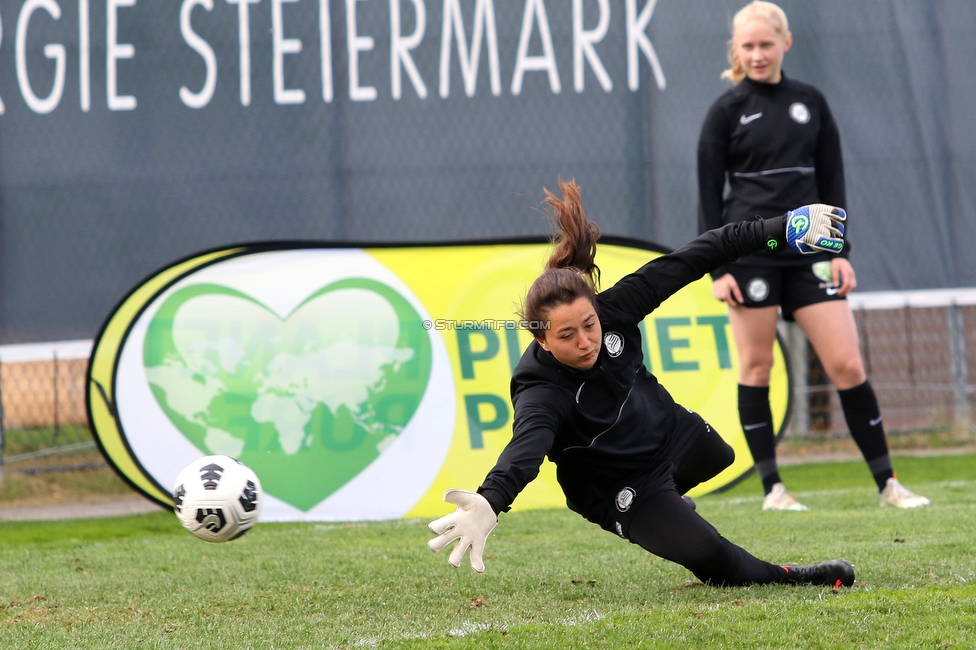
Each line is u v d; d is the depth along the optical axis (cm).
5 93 2194
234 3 2228
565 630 936
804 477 2241
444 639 923
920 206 2302
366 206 2256
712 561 1050
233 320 2011
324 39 2244
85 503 2161
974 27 2311
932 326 2520
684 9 2278
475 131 2269
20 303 2192
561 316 928
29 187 2198
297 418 1994
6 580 1316
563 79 2272
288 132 2242
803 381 2488
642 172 2280
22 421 2309
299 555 1455
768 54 1731
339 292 2042
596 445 1012
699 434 1095
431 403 2019
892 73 2298
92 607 1141
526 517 1797
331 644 927
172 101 2220
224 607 1122
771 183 1742
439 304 2052
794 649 851
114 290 2209
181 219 2225
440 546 813
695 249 1046
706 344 2061
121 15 2211
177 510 1184
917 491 1900
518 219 2272
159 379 1978
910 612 955
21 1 2195
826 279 1727
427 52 2259
